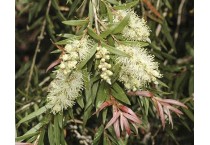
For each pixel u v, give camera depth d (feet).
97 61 1.54
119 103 1.55
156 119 2.35
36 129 1.69
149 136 2.37
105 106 1.53
